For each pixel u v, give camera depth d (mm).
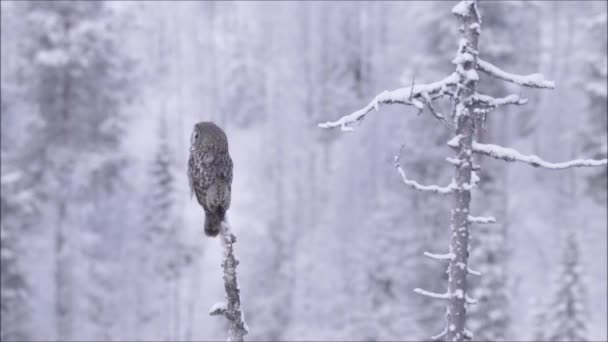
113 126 36844
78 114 35844
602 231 44750
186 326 41312
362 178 46219
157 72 75625
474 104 9219
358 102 58062
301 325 36688
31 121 36156
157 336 38875
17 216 33281
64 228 37000
